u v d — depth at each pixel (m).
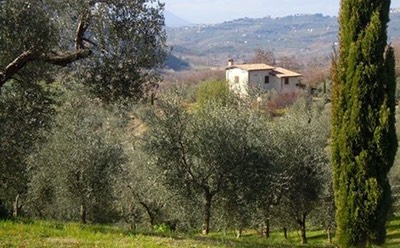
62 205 22.31
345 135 13.56
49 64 12.45
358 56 13.40
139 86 13.13
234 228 19.16
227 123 18.20
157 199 23.59
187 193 17.98
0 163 13.02
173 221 25.44
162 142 17.78
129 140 23.80
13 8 10.47
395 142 13.42
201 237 13.68
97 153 21.86
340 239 13.76
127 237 11.12
